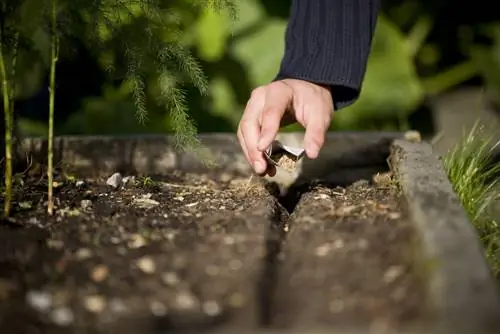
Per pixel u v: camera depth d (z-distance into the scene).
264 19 4.58
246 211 2.58
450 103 5.61
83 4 2.71
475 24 5.63
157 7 2.70
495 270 2.60
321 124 2.61
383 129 4.74
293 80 2.73
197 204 2.70
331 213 2.47
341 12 2.75
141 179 3.11
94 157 3.25
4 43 2.60
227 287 1.95
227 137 3.31
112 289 1.97
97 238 2.29
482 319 1.66
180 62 2.72
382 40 4.72
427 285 1.86
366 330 1.70
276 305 1.85
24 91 4.13
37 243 2.24
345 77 2.72
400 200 2.57
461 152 3.23
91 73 4.34
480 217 3.01
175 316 1.83
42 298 1.93
